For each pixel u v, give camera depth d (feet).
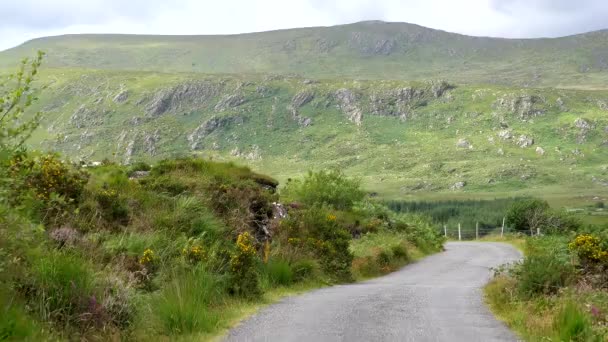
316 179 117.19
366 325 31.42
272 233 57.88
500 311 36.63
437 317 34.50
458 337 28.50
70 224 36.09
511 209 213.87
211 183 57.41
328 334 28.89
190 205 48.65
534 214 207.51
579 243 41.37
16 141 24.29
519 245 138.82
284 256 52.90
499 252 117.19
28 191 27.07
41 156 38.96
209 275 37.35
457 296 44.83
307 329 30.22
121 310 25.77
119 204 43.47
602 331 27.22
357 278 63.21
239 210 54.90
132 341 25.21
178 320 29.04
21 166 27.22
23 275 23.97
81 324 24.18
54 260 25.45
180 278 34.81
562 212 208.85
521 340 27.96
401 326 31.27
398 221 122.72
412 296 44.70
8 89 23.94
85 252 32.76
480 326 31.68
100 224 39.40
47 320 23.17
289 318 33.68
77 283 25.17
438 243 126.00
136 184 51.72
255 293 40.81
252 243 50.85
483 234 230.89
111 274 28.71
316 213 64.23
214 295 36.88
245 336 28.45
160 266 35.68
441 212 449.89
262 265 48.83
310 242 58.44
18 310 21.66
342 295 45.09
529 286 38.27
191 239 41.42
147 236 39.70
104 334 24.22
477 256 105.81
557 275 38.06
